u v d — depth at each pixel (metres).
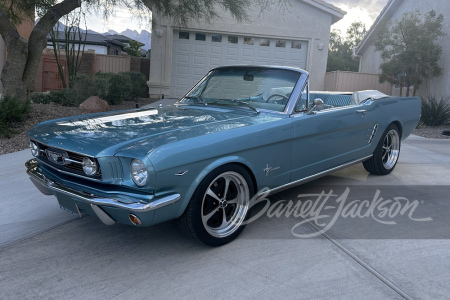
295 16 13.67
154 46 13.35
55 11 8.63
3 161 5.61
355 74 14.82
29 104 8.05
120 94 11.89
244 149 3.09
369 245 3.18
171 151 2.62
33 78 8.68
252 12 13.48
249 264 2.84
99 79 11.09
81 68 14.86
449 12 12.23
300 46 14.08
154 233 3.36
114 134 2.90
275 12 13.55
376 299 2.42
